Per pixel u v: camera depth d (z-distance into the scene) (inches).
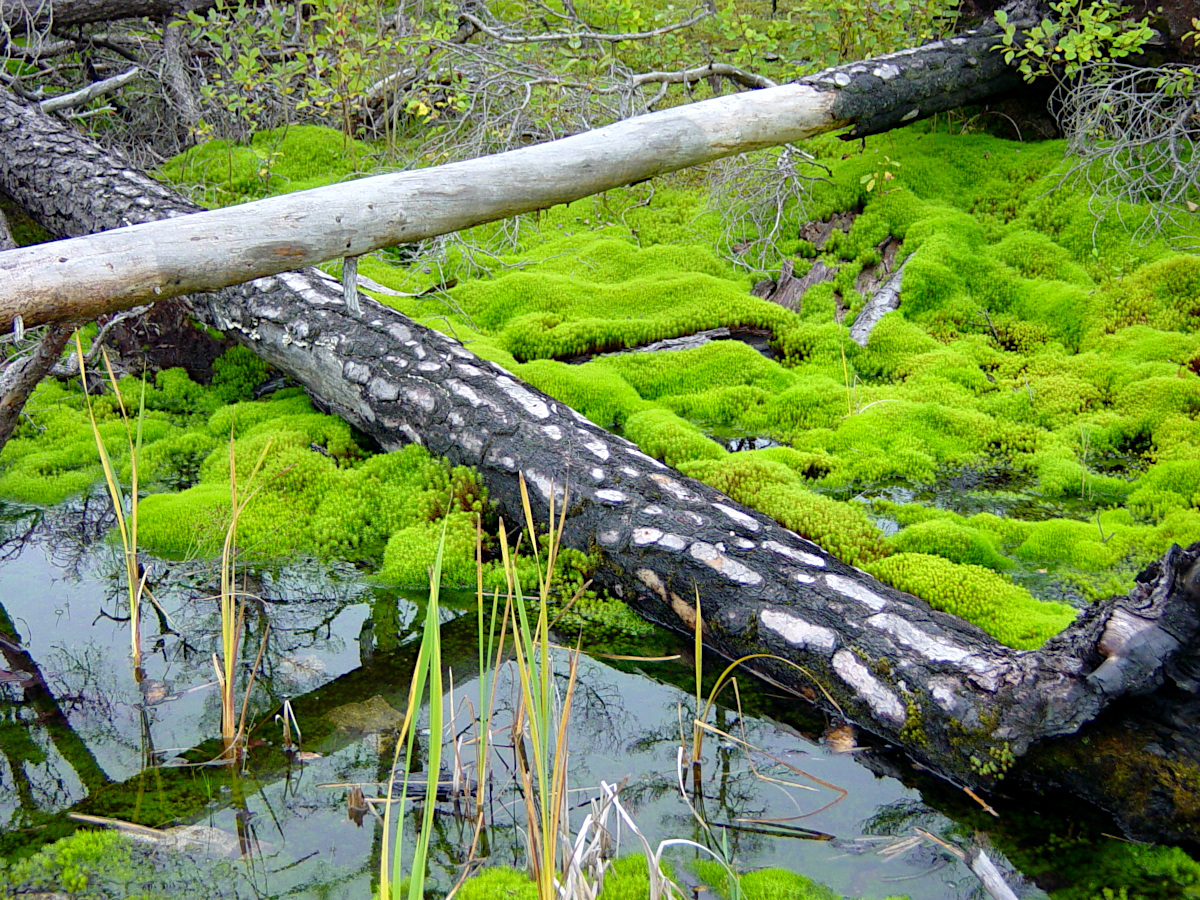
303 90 281.0
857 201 239.1
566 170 151.9
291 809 101.6
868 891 90.4
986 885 85.6
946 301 211.3
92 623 135.3
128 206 191.5
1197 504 153.8
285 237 125.3
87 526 159.0
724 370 198.2
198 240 118.8
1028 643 121.6
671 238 244.7
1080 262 216.1
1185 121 217.0
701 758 109.5
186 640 132.0
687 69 263.1
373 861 94.7
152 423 187.6
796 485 159.3
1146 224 213.9
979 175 241.8
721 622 121.5
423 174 138.8
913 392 188.9
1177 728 92.9
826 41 263.3
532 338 203.8
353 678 124.4
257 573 146.1
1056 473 165.6
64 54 288.7
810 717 115.3
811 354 204.7
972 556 144.4
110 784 105.1
